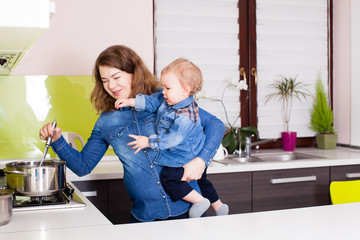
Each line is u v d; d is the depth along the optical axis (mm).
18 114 2656
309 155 3027
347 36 3414
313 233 1150
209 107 3258
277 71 3428
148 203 1661
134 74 1661
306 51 3506
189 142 1662
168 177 1633
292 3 3434
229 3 3268
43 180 1463
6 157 2643
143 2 2848
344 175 2857
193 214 1677
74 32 2738
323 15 3541
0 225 1229
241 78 3328
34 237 1118
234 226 1212
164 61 3109
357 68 3305
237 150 3170
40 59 2693
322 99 3441
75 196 1652
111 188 2383
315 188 2781
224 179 2574
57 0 2701
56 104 2717
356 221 1268
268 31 3381
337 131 3574
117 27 2807
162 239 1092
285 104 3471
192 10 3166
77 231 1172
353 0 3328
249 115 3359
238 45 3309
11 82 2639
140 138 1559
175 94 1636
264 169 2641
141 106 1641
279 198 2697
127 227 1208
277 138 3242
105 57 1614
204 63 3221
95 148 1781
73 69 2746
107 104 1749
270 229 1183
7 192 1332
